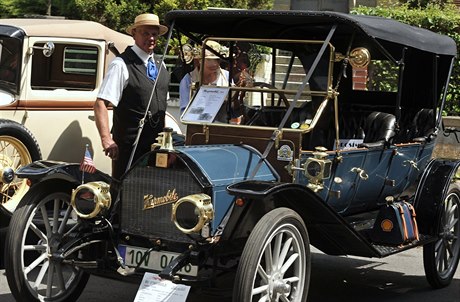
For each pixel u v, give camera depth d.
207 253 5.04
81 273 5.90
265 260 4.97
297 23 6.23
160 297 4.93
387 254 5.98
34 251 6.21
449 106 12.75
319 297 6.68
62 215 6.05
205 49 6.43
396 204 6.38
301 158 5.58
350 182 6.21
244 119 6.29
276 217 4.95
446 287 7.19
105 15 14.67
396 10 13.22
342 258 8.20
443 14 12.81
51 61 8.20
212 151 5.42
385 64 7.76
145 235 5.28
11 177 7.22
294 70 6.23
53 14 15.95
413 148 7.11
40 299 5.55
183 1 14.52
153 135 6.50
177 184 5.14
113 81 6.21
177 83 13.15
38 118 7.80
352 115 7.33
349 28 6.26
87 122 8.21
